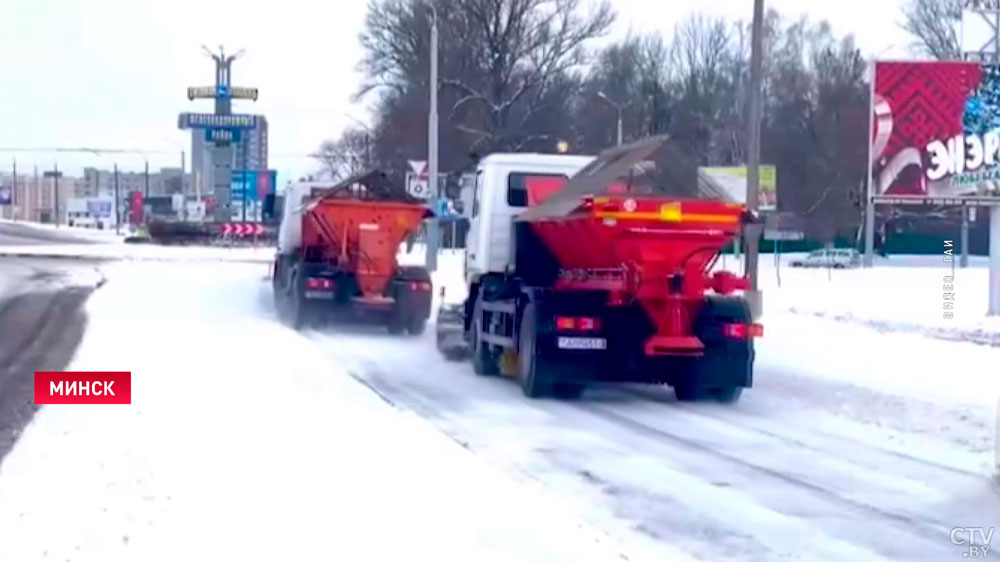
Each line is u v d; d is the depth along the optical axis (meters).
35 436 11.48
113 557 7.38
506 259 17.98
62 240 83.06
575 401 15.44
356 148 73.06
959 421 13.43
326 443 11.35
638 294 14.94
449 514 8.61
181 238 75.00
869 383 16.27
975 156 28.11
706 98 74.69
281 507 8.69
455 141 59.12
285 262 27.22
